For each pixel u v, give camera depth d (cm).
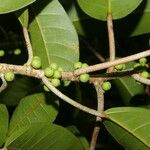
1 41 76
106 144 85
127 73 50
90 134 83
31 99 56
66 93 66
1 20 70
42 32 55
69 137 51
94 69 47
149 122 49
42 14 55
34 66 47
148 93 68
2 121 51
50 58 55
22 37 77
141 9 61
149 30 63
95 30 65
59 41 55
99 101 50
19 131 48
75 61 55
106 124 51
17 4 47
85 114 79
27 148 50
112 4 53
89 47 76
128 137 50
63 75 48
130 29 63
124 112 50
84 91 83
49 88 47
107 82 50
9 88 75
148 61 61
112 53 51
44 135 50
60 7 55
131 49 74
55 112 55
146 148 49
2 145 51
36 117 55
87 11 54
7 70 47
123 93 69
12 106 77
